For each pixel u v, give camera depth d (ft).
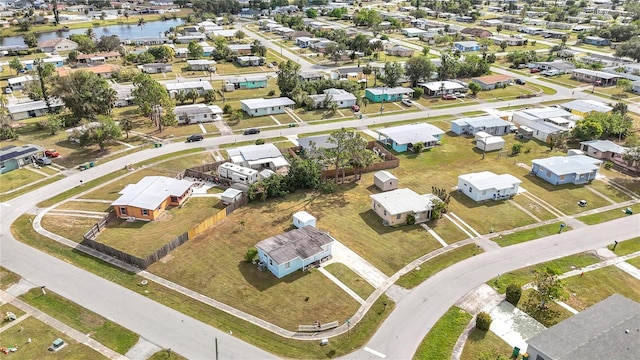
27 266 183.42
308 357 141.49
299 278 177.58
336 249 196.95
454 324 154.81
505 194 242.37
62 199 238.07
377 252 195.42
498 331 151.84
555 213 228.84
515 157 297.94
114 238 204.74
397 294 169.78
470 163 288.10
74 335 148.15
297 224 211.61
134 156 291.79
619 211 231.09
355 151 248.32
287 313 159.63
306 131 340.39
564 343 132.36
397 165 281.95
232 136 327.26
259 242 191.11
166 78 485.97
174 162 283.38
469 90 448.24
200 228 207.10
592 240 204.95
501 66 550.36
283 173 269.44
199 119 353.10
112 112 373.81
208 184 257.34
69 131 330.95
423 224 217.15
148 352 141.90
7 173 266.77
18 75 497.87
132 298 166.09
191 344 145.59
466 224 217.56
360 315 159.02
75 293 168.25
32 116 371.56
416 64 453.17
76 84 346.13
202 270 182.19
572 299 166.91
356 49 600.39
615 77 465.06
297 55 608.60
